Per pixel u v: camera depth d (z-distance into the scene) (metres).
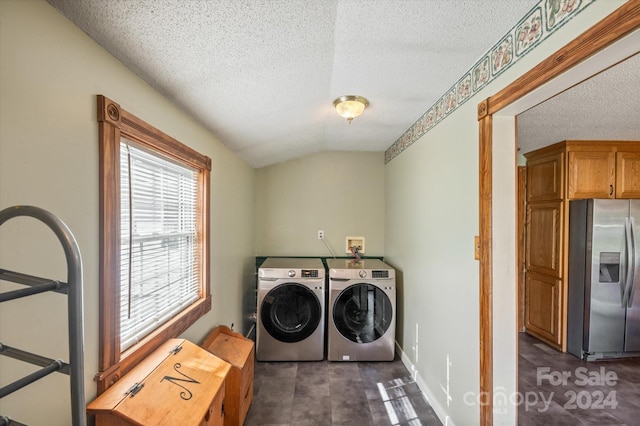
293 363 2.83
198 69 1.35
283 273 2.85
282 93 1.82
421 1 1.11
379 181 3.71
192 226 1.93
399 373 2.65
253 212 3.58
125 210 1.25
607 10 0.87
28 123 0.78
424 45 1.42
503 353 1.46
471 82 1.64
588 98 1.90
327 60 1.53
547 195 3.26
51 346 0.85
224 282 2.44
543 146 3.23
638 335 2.86
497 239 1.46
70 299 0.61
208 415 1.28
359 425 1.97
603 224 2.83
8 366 0.73
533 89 1.16
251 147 2.74
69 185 0.91
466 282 1.69
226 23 1.10
